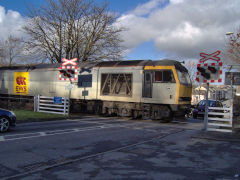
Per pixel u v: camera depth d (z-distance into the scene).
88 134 9.19
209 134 9.61
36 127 10.69
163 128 11.66
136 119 15.66
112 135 9.16
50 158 5.73
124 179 4.43
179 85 13.75
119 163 5.46
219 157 6.20
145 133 9.90
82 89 17.44
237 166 5.42
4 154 5.93
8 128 9.19
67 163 5.37
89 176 4.56
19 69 21.72
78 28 27.98
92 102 16.98
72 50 28.38
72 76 15.56
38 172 4.72
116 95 15.73
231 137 8.95
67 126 11.28
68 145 7.15
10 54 34.56
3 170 4.77
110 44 28.02
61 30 27.92
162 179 4.48
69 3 27.27
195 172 4.93
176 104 13.73
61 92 18.67
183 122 15.12
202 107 20.22
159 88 14.24
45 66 20.30
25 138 7.94
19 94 21.39
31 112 16.31
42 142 7.42
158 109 14.40
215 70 9.71
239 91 23.12
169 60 14.48
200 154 6.48
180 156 6.22
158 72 14.36
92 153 6.33
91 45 28.09
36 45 27.36
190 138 8.95
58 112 16.39
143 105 14.82
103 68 16.52
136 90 14.99
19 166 5.05
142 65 15.01
